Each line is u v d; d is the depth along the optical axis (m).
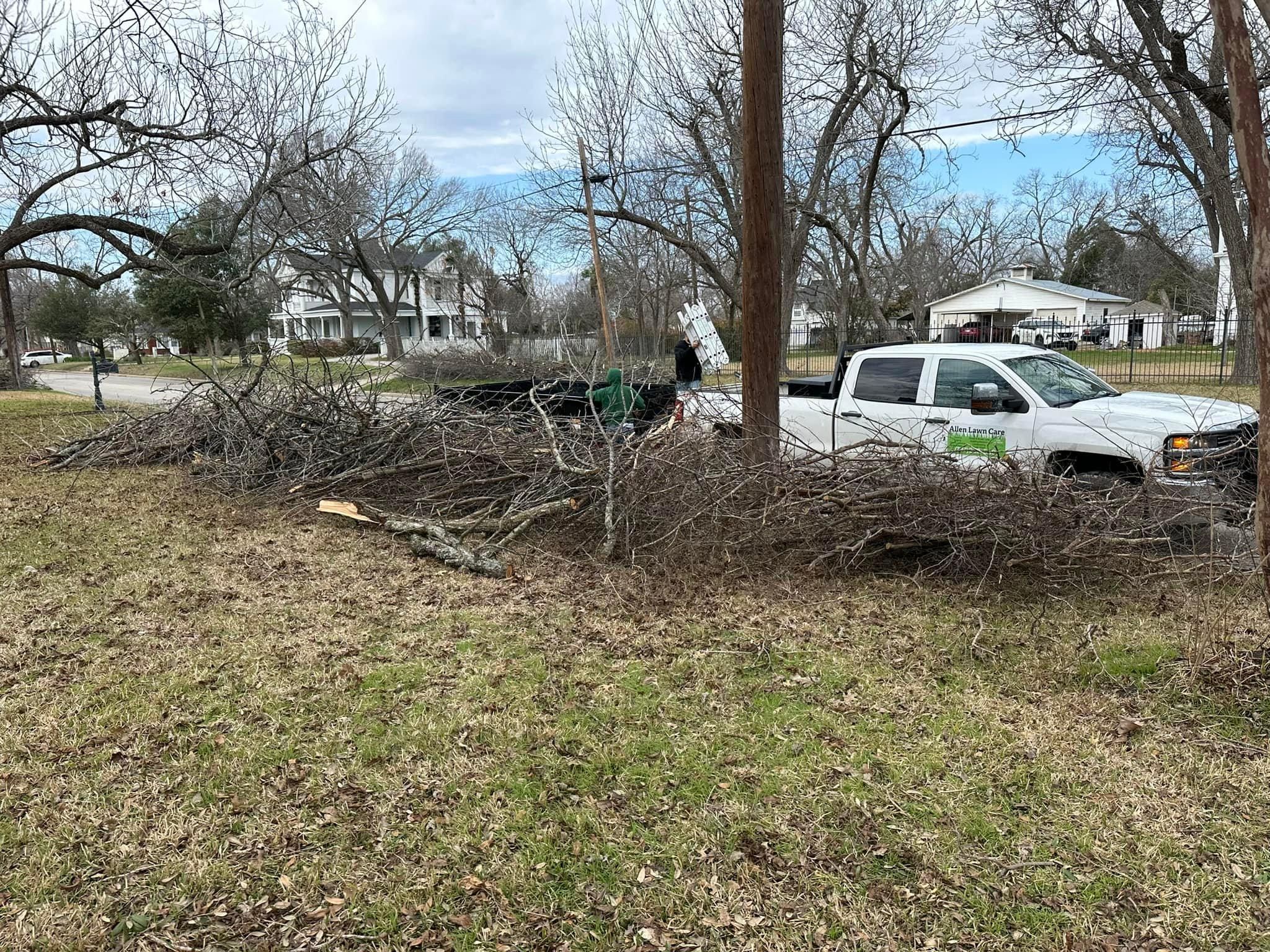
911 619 5.14
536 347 31.59
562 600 5.58
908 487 5.68
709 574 5.96
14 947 2.49
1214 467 5.96
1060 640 4.77
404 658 4.63
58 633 4.97
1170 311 46.41
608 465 6.70
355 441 8.75
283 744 3.68
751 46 7.02
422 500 7.68
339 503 7.75
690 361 15.22
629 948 2.50
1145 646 4.60
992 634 4.86
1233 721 3.78
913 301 54.47
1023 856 2.90
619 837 3.02
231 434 9.75
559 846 2.97
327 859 2.90
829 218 29.50
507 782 3.38
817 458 6.26
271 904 2.68
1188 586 5.37
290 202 18.19
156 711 3.97
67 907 2.66
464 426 8.41
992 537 5.41
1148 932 2.55
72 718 3.89
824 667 4.46
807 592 5.65
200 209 17.33
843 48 21.84
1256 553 4.14
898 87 21.33
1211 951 2.47
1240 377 18.91
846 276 31.28
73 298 56.94
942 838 3.00
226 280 16.12
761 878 2.80
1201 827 3.04
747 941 2.53
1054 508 5.41
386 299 42.19
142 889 2.75
